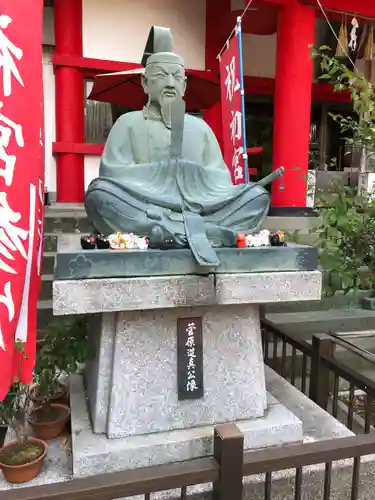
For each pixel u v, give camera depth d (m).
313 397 3.77
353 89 3.28
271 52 10.66
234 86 5.15
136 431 2.86
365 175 6.75
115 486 2.08
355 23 7.12
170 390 2.92
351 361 5.32
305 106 7.96
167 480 2.16
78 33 8.42
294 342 4.04
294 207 8.06
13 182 2.29
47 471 2.77
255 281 2.78
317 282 2.89
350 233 3.21
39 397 3.33
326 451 2.35
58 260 2.52
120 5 8.69
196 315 2.93
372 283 3.62
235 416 3.05
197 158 3.27
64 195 8.71
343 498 2.91
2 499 1.96
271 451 2.34
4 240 2.28
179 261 2.70
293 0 7.65
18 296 2.33
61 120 8.52
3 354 2.29
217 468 2.22
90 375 3.28
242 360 3.05
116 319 2.80
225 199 3.04
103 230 2.96
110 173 3.06
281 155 8.11
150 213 2.85
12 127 2.27
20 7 2.26
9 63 2.25
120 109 9.20
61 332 3.34
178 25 9.14
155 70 3.14
